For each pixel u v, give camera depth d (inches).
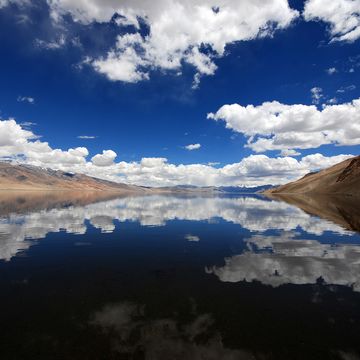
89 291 555.8
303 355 349.1
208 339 381.7
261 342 376.2
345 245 998.4
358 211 2271.2
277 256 842.8
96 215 1978.3
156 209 2655.0
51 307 480.1
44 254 856.9
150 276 651.5
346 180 6481.3
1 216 1800.0
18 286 582.2
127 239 1104.8
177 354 347.6
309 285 593.6
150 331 401.1
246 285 593.9
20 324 420.8
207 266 735.1
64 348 358.9
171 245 1000.2
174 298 521.7
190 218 1871.3
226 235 1206.3
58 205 2881.4
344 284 600.1
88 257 827.4
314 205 3002.0
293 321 434.0
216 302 503.5
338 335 395.2
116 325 417.7
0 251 889.5
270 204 3437.5
